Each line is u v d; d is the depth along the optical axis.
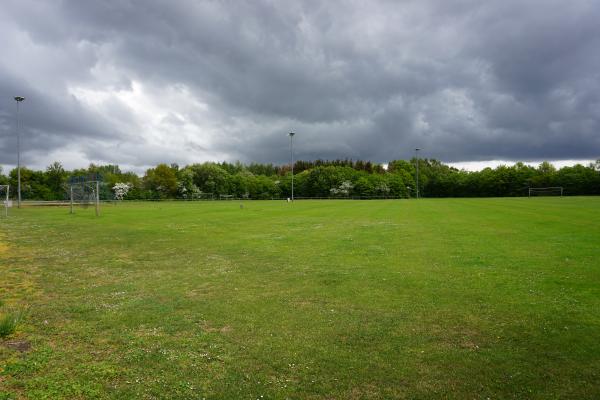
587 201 64.12
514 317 8.80
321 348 7.24
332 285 11.76
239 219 36.53
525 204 56.41
